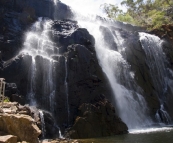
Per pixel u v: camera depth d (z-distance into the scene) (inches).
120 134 785.6
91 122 767.7
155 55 1432.1
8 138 338.0
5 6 1126.4
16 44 952.3
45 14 1251.2
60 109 839.7
